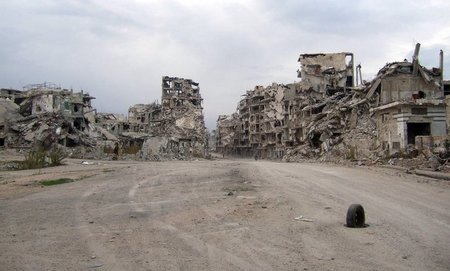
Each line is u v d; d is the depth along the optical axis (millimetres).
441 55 45250
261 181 20875
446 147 27500
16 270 6359
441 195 15062
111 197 15055
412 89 44219
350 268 6355
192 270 6332
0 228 9539
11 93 81938
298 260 6816
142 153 64438
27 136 59156
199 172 28062
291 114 78312
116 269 6395
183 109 98125
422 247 7594
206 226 9656
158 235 8750
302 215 10977
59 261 6836
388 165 31531
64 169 33156
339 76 75188
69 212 11758
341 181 20625
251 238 8414
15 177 25031
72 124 65500
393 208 12125
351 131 50188
